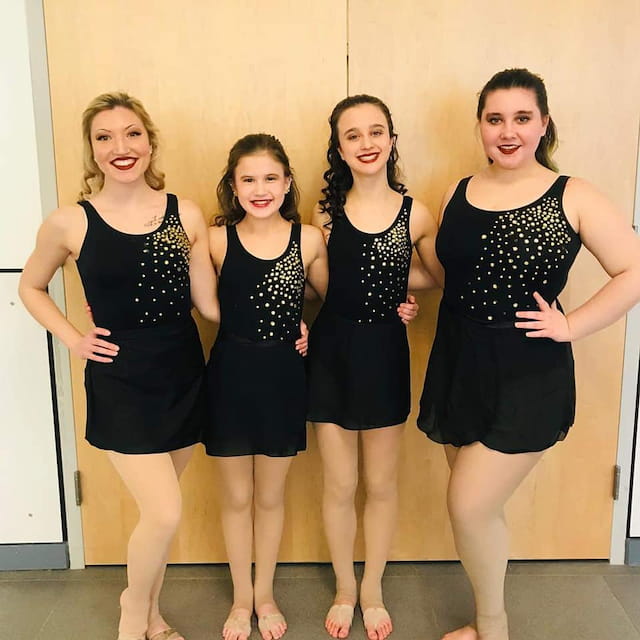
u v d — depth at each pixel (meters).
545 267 1.49
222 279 1.70
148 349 1.60
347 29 1.85
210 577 2.11
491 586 1.68
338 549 1.89
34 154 1.89
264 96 1.88
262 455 1.77
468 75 1.87
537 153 1.62
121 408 1.59
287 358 1.70
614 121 1.89
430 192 1.94
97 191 1.79
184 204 1.65
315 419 1.77
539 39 1.85
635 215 1.94
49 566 2.13
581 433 2.07
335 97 1.88
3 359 2.00
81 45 1.84
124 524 2.11
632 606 1.95
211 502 2.12
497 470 1.56
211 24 1.84
